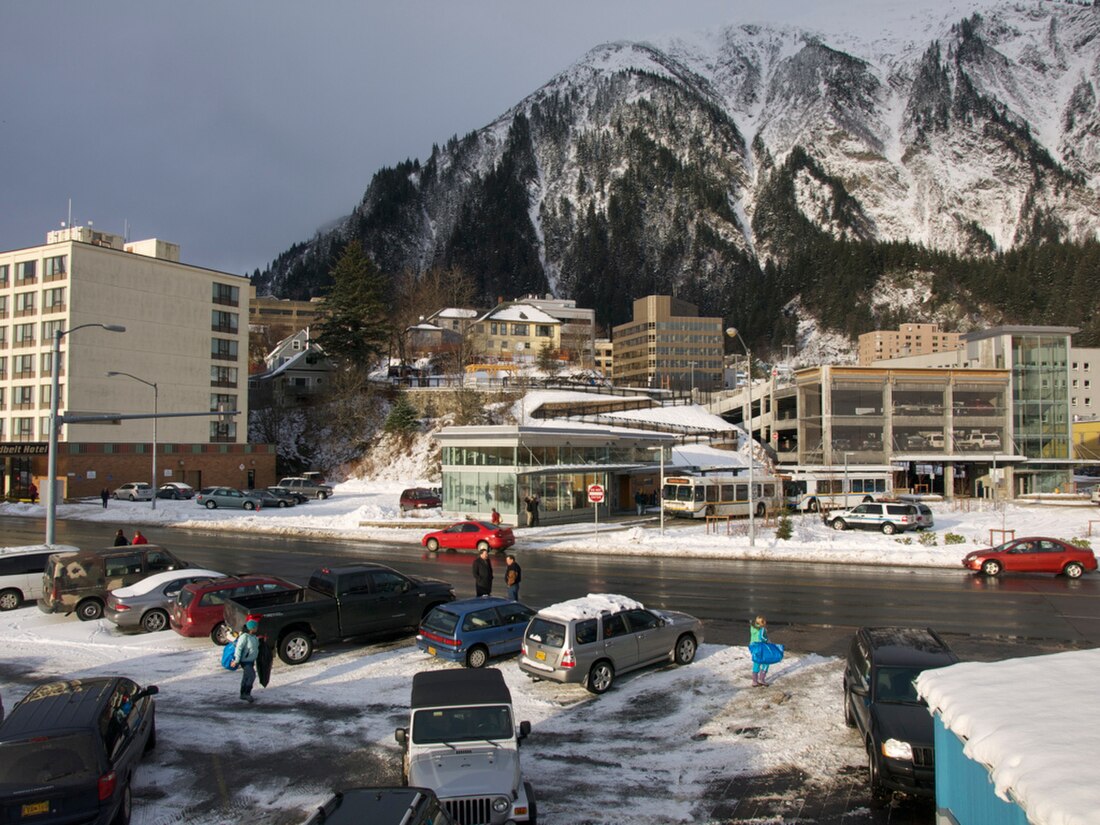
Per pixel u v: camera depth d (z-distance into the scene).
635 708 15.84
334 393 96.19
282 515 57.69
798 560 36.69
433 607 20.50
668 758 13.35
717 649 20.17
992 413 81.25
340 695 16.73
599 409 90.06
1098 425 103.44
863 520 47.97
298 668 18.83
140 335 76.94
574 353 145.88
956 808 8.03
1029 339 82.88
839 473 68.06
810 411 83.44
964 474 80.62
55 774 9.88
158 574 23.98
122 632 22.52
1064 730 6.48
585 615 16.92
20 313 74.06
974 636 21.19
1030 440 81.94
